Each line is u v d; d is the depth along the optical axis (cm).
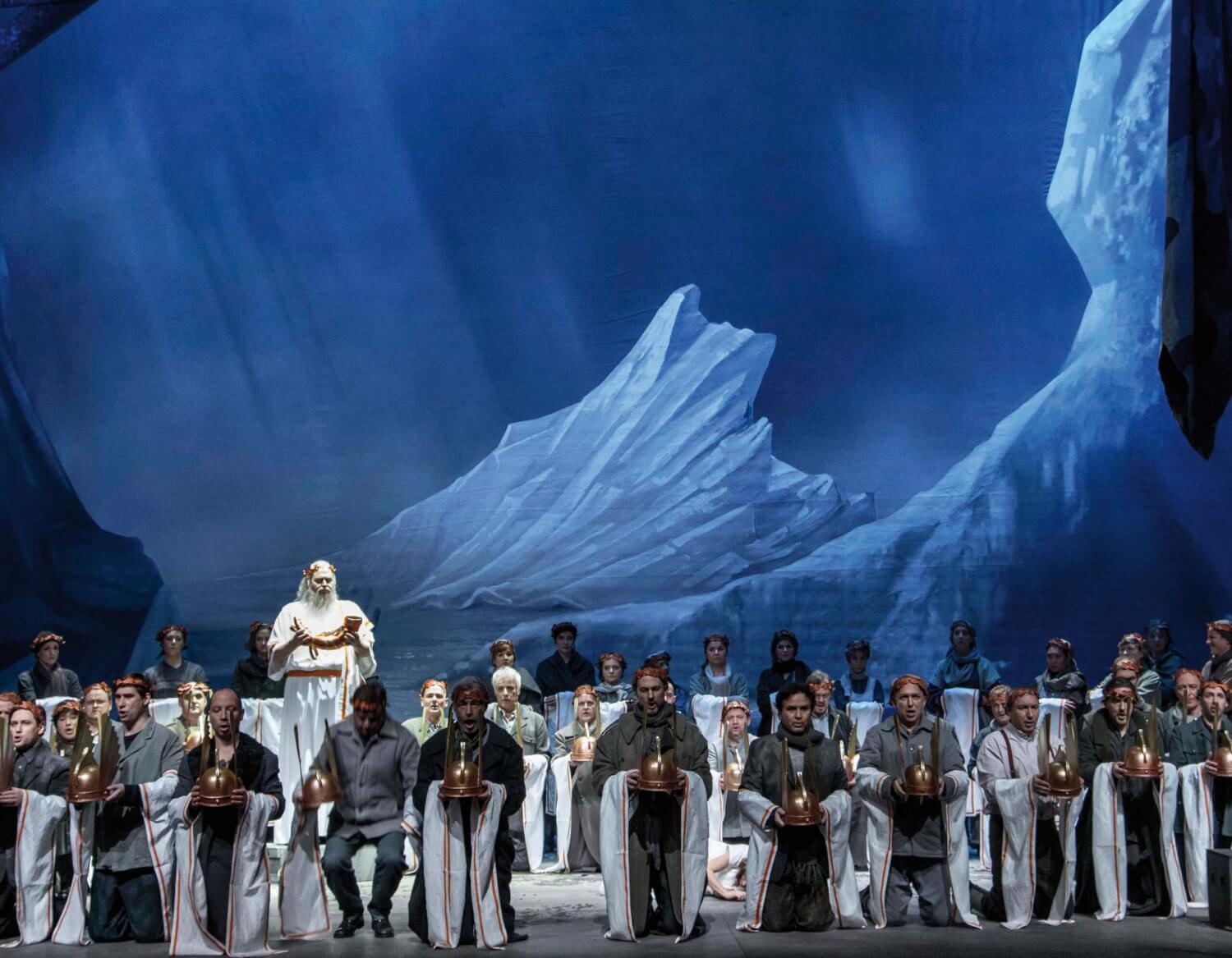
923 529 1295
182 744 668
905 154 1331
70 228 1398
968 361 1309
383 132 1386
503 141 1377
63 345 1388
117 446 1375
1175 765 766
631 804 636
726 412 1333
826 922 648
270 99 1394
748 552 1310
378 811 661
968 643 1020
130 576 1359
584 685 924
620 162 1366
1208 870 668
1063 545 1276
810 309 1334
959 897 659
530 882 838
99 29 1407
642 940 625
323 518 1355
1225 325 820
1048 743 664
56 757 680
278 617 877
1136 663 875
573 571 1322
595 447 1341
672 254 1354
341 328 1373
